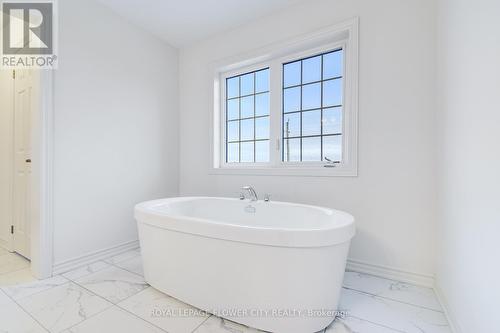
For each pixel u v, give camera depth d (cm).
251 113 265
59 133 190
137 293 160
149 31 262
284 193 227
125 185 240
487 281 90
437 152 161
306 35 210
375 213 185
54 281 176
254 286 125
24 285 169
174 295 153
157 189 272
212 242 135
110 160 227
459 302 118
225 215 225
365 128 187
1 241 243
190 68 290
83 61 205
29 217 208
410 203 173
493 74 87
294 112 236
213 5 219
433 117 164
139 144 253
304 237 116
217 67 267
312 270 119
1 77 239
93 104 213
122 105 237
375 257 185
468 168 108
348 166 195
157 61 272
